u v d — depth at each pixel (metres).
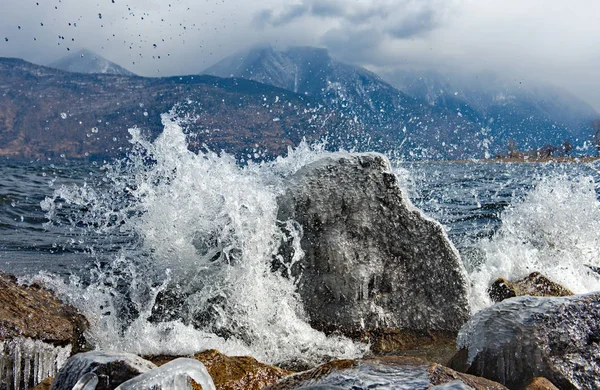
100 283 4.58
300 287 4.08
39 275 4.50
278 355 3.75
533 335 2.87
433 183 14.32
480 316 3.19
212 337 3.81
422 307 4.13
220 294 4.08
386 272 4.13
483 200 11.23
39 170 20.81
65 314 3.73
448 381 2.19
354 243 4.12
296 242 4.12
